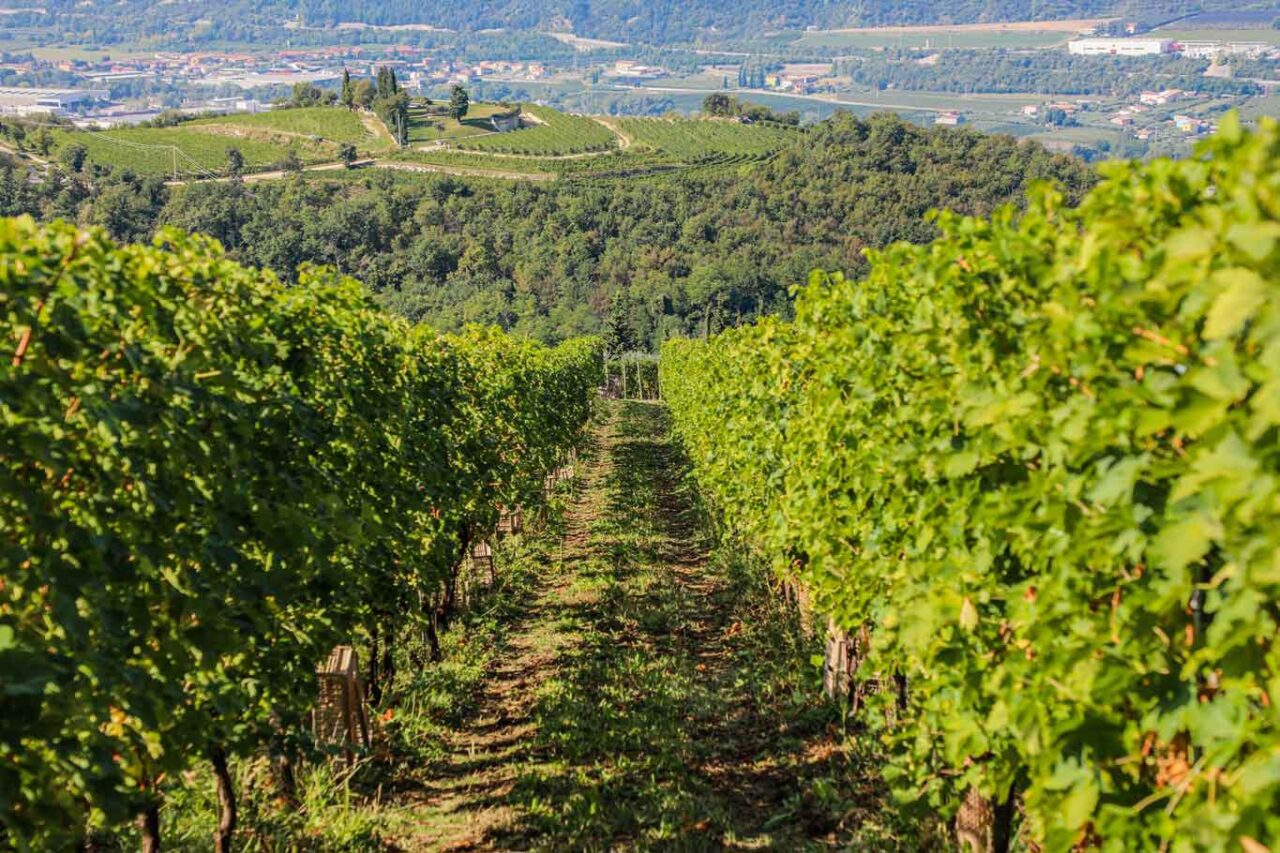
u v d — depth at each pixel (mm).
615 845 5879
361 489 6961
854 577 6117
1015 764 3803
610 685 8711
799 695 7941
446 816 6270
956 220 4371
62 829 3557
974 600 3963
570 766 7059
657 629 10672
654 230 102312
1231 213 2250
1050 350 3135
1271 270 2066
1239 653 2535
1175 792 2715
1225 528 2385
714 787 6707
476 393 11734
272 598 5020
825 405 6809
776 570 9062
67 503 3879
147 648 4070
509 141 158875
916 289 5266
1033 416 3248
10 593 3473
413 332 10172
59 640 3713
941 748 4617
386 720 7754
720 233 100188
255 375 5520
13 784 3146
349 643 6648
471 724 8078
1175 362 2564
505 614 11438
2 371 3365
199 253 5324
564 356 27203
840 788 6352
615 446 32438
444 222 99562
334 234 87812
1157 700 2814
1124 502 2775
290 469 5543
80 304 3873
